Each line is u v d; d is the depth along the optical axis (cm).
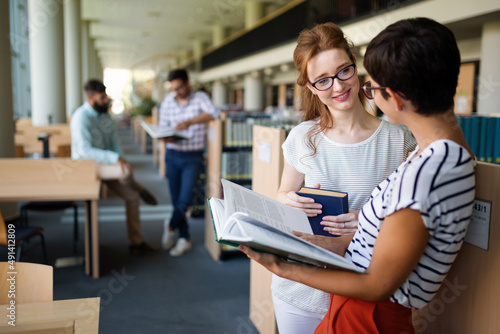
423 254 91
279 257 100
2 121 500
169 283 344
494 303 109
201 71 2853
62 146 565
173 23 2309
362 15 859
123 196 404
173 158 407
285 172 163
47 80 949
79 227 486
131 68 4238
